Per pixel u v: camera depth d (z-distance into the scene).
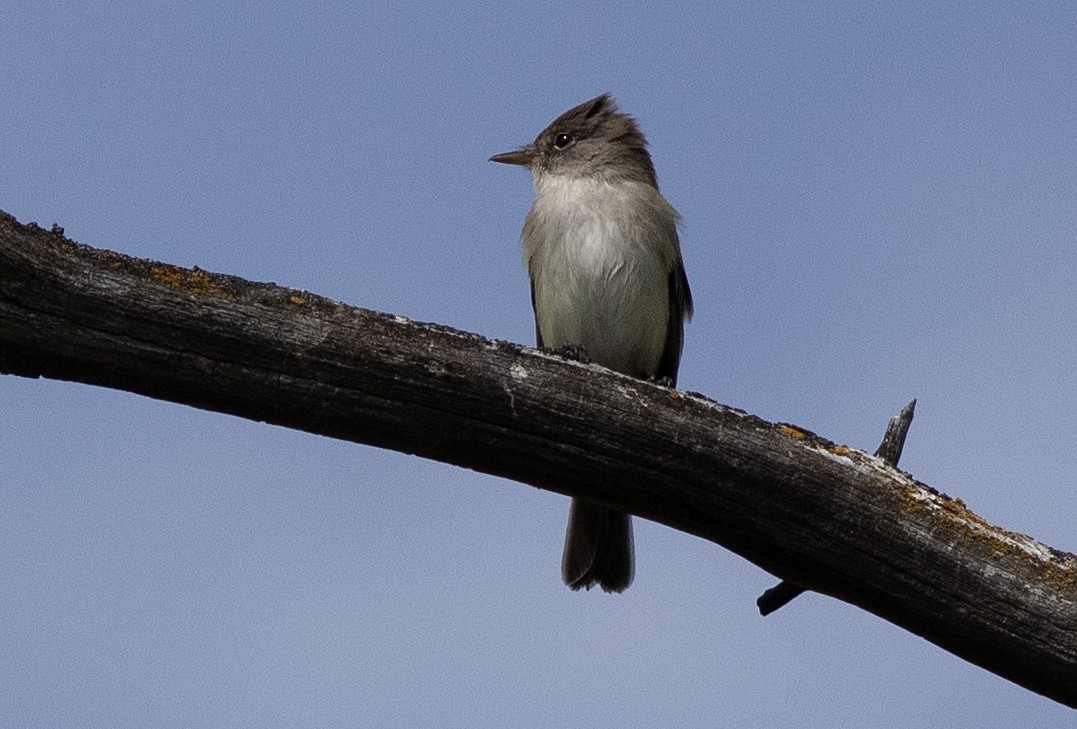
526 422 7.14
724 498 7.22
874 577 7.18
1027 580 7.03
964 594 7.06
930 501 7.16
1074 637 6.97
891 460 7.51
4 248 6.51
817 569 7.30
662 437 7.15
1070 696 7.14
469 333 7.17
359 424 7.14
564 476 7.33
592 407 7.14
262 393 7.00
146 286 6.79
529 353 7.19
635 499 7.38
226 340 6.86
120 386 7.00
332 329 6.96
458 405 7.09
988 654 7.18
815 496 7.14
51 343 6.76
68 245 6.73
